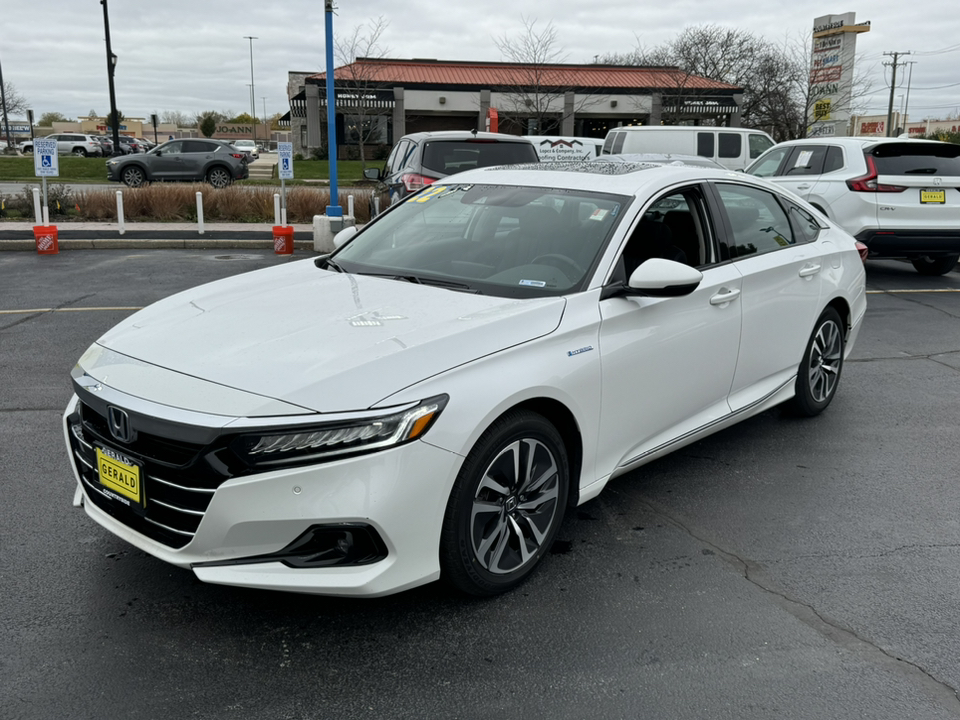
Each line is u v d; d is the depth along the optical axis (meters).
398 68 43.09
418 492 2.71
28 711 2.49
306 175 33.06
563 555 3.52
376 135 43.44
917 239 9.77
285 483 2.57
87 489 3.10
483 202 4.18
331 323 3.12
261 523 2.60
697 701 2.60
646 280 3.40
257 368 2.79
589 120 44.16
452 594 3.20
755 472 4.46
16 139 70.69
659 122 40.59
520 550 3.18
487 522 3.06
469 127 43.94
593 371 3.32
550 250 3.70
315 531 2.63
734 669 2.76
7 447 4.60
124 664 2.72
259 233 15.22
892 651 2.88
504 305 3.28
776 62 40.03
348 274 3.88
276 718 2.49
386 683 2.66
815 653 2.86
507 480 3.08
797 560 3.52
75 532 3.62
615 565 3.44
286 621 2.99
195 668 2.71
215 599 3.12
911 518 3.95
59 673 2.67
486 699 2.59
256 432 2.55
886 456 4.73
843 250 5.24
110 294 9.26
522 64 41.50
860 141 10.23
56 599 3.10
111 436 2.85
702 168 4.44
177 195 17.48
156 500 2.75
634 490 4.21
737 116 40.31
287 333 3.04
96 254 12.77
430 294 3.46
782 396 4.87
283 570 2.65
